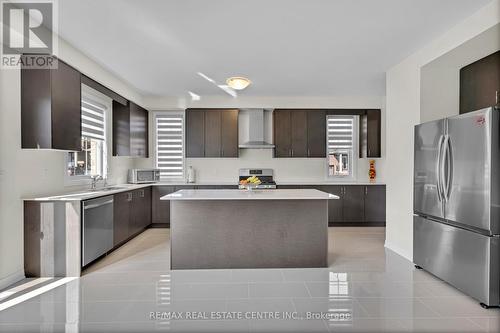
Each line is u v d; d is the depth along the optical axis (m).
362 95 6.07
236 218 3.68
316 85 5.29
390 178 4.40
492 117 2.49
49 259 3.27
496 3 2.60
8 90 2.94
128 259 3.96
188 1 2.57
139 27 3.05
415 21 2.96
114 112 5.36
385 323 2.33
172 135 6.46
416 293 2.88
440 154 3.06
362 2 2.61
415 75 3.76
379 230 5.70
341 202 6.00
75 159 4.22
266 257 3.69
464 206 2.75
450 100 3.68
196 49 3.62
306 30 3.13
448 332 2.20
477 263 2.63
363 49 3.64
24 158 3.17
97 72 4.14
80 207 3.30
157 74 4.62
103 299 2.75
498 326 2.28
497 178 2.50
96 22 2.96
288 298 2.78
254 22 2.95
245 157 6.58
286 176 6.61
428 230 3.32
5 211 2.96
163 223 5.97
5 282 2.99
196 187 5.99
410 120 3.87
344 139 6.57
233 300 2.74
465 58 3.35
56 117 3.17
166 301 2.72
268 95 6.08
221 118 6.22
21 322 2.33
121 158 5.71
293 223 3.70
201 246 3.66
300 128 6.25
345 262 3.84
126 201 4.63
